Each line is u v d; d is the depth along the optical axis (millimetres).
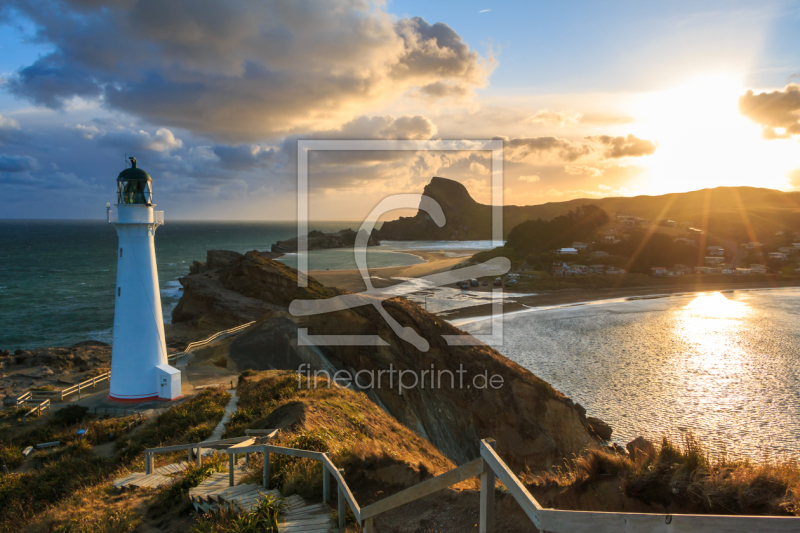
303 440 11328
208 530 7414
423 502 7320
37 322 82938
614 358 57406
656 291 116688
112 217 26953
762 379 50062
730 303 100000
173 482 10969
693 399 44156
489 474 4539
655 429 37406
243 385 27219
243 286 70500
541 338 67062
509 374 28578
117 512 9570
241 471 10336
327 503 8039
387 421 19953
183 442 17281
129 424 22828
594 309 91125
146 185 27625
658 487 5477
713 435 36281
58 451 20094
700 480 5258
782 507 4691
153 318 28469
